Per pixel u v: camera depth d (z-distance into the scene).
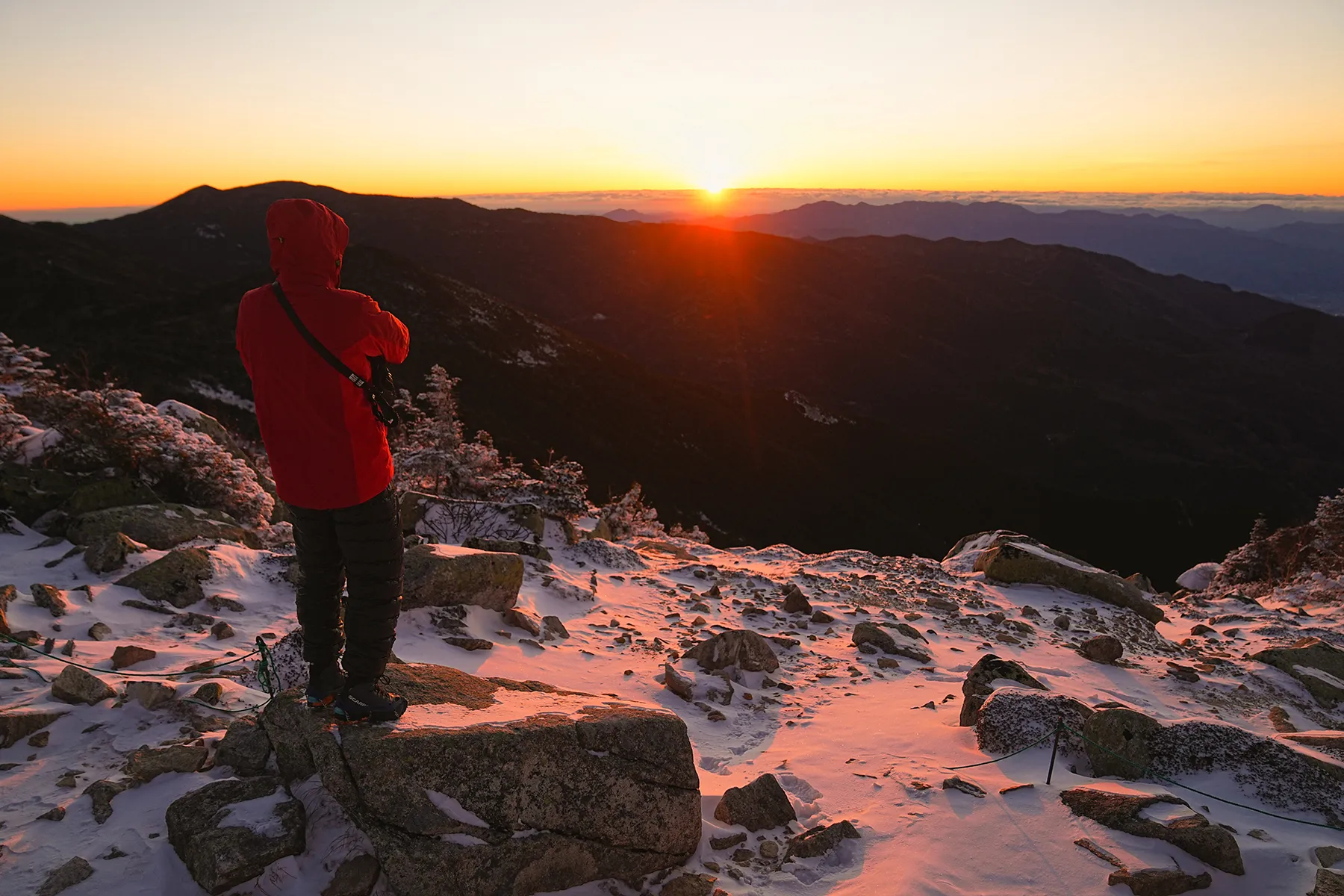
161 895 2.65
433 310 139.25
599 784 3.08
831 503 111.62
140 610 6.24
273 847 2.73
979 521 111.12
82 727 3.85
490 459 20.45
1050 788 3.96
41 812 3.10
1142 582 17.44
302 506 2.73
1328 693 8.45
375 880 2.70
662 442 117.94
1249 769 4.24
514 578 7.06
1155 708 7.29
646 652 7.18
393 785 2.76
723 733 5.43
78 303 134.62
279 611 6.72
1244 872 3.26
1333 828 3.84
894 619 9.98
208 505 11.16
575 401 123.25
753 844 3.57
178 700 4.05
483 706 3.40
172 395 82.69
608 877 3.06
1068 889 3.15
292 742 3.13
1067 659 8.86
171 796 3.14
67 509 8.69
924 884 3.19
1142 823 3.48
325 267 2.59
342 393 2.57
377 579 2.85
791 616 9.60
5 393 10.70
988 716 4.76
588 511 15.33
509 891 2.80
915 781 4.23
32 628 5.48
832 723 5.70
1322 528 20.55
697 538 23.30
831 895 3.18
